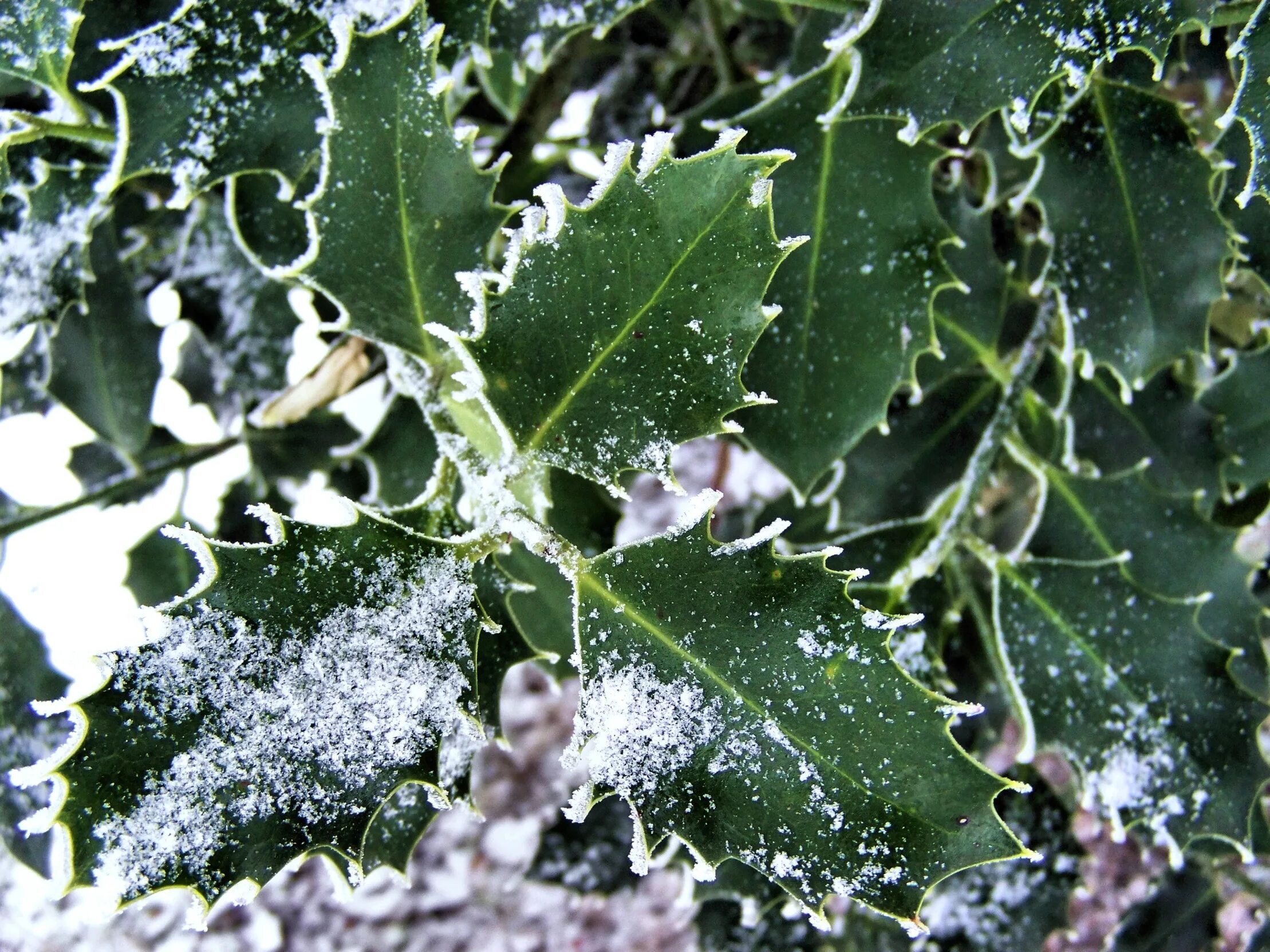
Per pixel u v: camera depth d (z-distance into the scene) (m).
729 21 0.32
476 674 0.20
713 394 0.19
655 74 0.33
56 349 0.28
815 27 0.25
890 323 0.24
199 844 0.17
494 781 0.58
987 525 0.34
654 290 0.18
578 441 0.19
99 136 0.23
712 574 0.19
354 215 0.20
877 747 0.18
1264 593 0.32
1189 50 0.26
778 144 0.24
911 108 0.21
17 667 0.28
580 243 0.18
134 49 0.20
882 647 0.18
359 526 0.18
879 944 0.31
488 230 0.20
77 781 0.16
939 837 0.18
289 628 0.18
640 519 0.53
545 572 0.27
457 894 0.56
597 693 0.19
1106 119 0.23
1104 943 0.38
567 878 0.32
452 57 0.22
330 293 0.20
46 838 0.27
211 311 0.29
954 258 0.28
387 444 0.27
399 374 0.21
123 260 0.29
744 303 0.18
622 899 0.55
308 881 0.56
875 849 0.18
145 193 0.29
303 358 0.29
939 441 0.29
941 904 0.31
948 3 0.20
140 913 0.53
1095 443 0.29
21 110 0.24
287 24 0.20
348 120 0.19
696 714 0.19
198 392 0.30
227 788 0.17
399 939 0.55
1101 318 0.24
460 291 0.20
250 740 0.17
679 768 0.19
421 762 0.18
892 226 0.24
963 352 0.28
